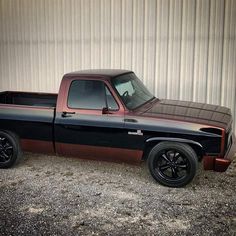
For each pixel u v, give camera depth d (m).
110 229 4.85
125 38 9.11
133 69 9.19
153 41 8.88
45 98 8.12
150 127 6.00
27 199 5.78
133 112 6.20
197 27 8.50
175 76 8.88
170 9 8.60
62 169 7.07
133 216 5.18
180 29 8.62
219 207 5.40
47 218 5.17
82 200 5.70
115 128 6.21
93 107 6.37
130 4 8.89
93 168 7.08
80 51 9.62
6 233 4.79
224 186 6.14
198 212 5.26
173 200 5.64
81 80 6.48
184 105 6.89
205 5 8.35
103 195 5.86
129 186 6.20
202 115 6.24
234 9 8.19
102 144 6.38
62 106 6.57
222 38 8.39
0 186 6.31
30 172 6.95
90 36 9.43
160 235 4.68
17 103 8.34
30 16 9.96
